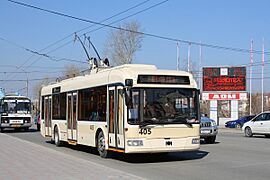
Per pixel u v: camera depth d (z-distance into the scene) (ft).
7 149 63.72
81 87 61.67
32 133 120.98
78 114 62.59
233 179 36.76
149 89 47.29
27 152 58.65
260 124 98.27
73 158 50.80
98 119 54.95
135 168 44.57
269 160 50.11
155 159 52.70
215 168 43.75
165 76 48.08
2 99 127.34
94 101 56.54
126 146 46.60
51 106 77.00
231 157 53.52
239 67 170.60
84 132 59.98
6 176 36.96
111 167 45.39
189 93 48.98
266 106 276.00
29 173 38.58
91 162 46.80
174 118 47.70
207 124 76.38
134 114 46.60
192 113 48.80
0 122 127.24
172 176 38.75
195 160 50.90
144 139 46.39
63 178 35.58
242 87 170.09
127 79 46.60
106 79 52.80
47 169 41.09
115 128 49.65
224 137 98.22
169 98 47.85
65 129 68.74
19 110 127.54
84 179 34.99
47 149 63.77
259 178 37.17
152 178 37.63
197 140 48.65
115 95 49.73
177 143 47.50
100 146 54.65
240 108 275.59
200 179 36.99
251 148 65.82
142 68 50.01
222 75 172.65
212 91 174.29
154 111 47.11
